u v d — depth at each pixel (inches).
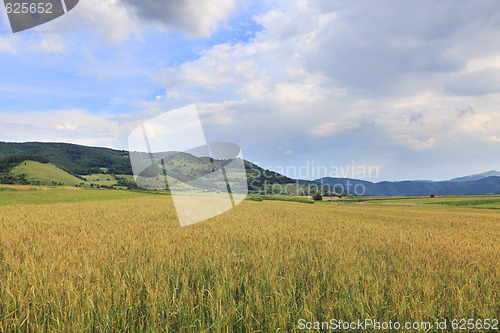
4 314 113.3
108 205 914.1
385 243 288.0
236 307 121.8
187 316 112.4
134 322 109.8
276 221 511.8
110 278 153.3
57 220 472.7
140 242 256.5
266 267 168.4
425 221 716.7
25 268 164.7
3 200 1434.5
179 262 177.5
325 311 118.9
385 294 139.8
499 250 267.6
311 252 225.5
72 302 119.3
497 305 126.6
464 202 2150.6
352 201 2716.5
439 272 175.3
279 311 111.7
